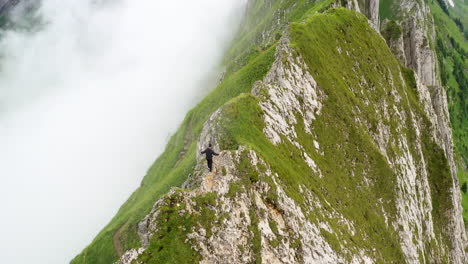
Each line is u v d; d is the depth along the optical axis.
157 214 46.88
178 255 44.56
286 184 60.09
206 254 45.91
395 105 119.56
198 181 52.53
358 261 65.88
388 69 126.50
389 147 104.50
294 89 81.81
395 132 111.31
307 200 63.00
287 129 72.88
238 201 51.53
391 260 80.50
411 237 94.25
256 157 57.41
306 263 54.34
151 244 45.09
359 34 120.69
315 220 61.00
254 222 51.19
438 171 131.00
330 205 69.50
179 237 45.72
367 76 112.44
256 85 77.06
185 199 48.31
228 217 49.31
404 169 106.88
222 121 64.50
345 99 94.38
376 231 81.19
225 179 52.66
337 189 76.50
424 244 103.44
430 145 135.00
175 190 49.09
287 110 76.19
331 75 95.00
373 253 74.06
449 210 125.94
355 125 92.25
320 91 88.62
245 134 62.47
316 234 59.03
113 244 104.75
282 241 52.84
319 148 79.50
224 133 62.53
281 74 81.50
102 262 103.12
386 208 89.50
